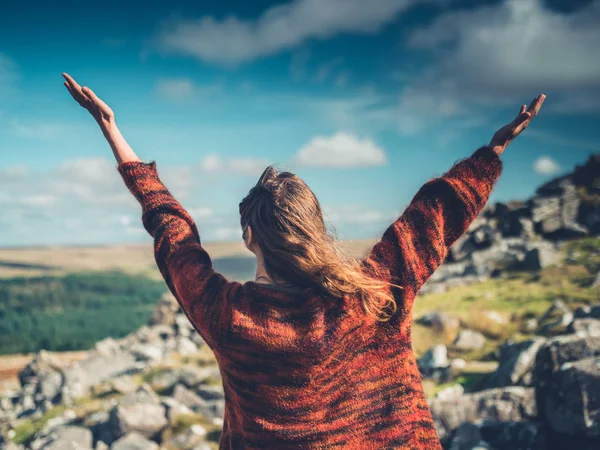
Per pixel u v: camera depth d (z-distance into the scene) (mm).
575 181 33625
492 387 9336
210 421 11641
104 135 1749
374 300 1431
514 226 31312
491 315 16734
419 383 1533
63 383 19578
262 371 1426
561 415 6418
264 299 1461
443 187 1554
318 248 1466
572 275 22453
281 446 1440
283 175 1593
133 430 11055
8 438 14547
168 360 20578
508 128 1576
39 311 127625
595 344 6906
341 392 1444
